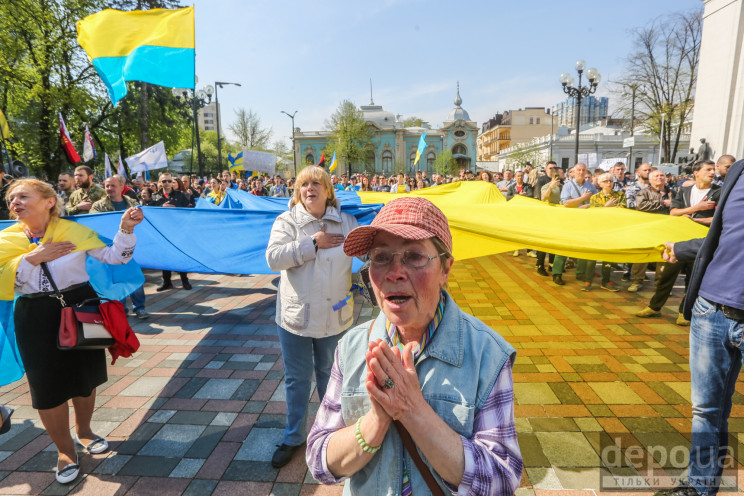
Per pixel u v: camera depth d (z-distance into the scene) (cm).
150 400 327
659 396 312
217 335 463
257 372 373
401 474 95
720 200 192
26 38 1962
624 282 647
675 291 589
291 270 239
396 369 84
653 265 724
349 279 246
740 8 1391
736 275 181
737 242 180
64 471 240
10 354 280
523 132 9106
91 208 505
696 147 1567
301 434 255
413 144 6750
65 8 1997
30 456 265
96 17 331
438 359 96
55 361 233
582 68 1409
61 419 241
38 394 231
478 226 287
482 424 91
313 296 236
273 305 571
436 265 98
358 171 6475
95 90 2266
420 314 98
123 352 246
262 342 443
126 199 531
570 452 251
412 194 539
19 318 231
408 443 94
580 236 287
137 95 2481
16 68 1989
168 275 655
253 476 243
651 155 4584
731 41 1415
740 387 323
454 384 93
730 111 1438
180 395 334
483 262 805
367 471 99
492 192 510
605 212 326
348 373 106
